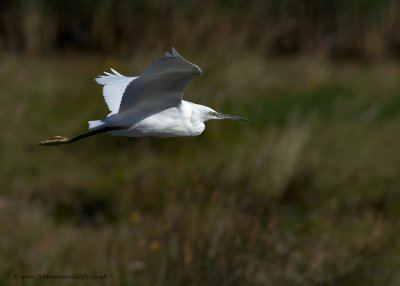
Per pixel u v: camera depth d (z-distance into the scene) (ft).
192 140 42.91
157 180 38.93
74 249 31.83
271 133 43.47
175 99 19.89
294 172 39.09
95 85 47.96
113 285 27.43
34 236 32.78
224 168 38.78
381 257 29.76
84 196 39.14
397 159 42.29
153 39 50.52
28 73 50.62
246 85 48.98
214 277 26.76
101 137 43.39
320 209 35.32
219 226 28.50
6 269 29.04
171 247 28.17
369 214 34.68
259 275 27.50
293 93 52.65
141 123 20.30
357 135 44.75
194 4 53.42
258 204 35.78
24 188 39.06
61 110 46.32
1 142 41.65
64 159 42.24
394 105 51.55
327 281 27.99
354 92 54.24
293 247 29.04
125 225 34.06
